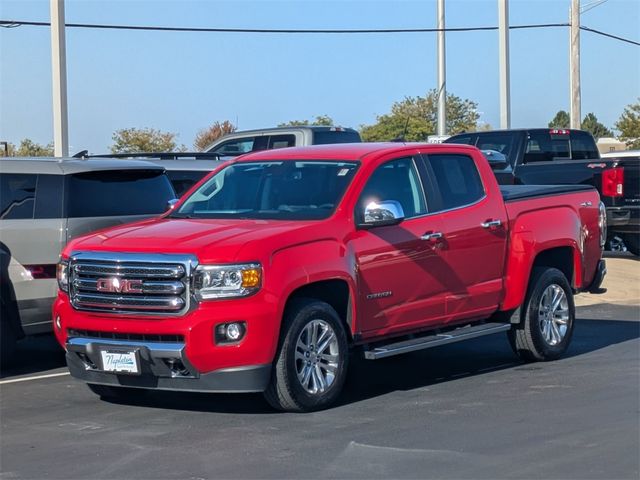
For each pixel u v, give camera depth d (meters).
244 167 9.09
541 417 7.66
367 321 8.23
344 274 7.91
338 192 8.30
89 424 7.66
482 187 9.46
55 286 9.50
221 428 7.43
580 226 10.46
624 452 6.64
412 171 8.91
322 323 7.82
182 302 7.29
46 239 9.49
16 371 9.96
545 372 9.58
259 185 8.74
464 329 9.31
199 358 7.23
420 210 8.81
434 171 9.08
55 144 21.50
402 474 6.20
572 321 10.33
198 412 7.98
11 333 9.52
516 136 19.12
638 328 12.43
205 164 13.16
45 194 9.63
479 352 10.83
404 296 8.54
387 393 8.69
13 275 9.41
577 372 9.53
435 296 8.84
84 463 6.58
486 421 7.55
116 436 7.26
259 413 7.89
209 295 7.26
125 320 7.47
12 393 8.86
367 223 8.12
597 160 17.55
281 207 8.40
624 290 15.98
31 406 8.33
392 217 8.10
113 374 7.61
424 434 7.16
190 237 7.61
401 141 9.55
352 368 9.98
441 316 8.95
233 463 6.50
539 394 8.53
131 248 7.54
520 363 10.12
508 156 19.06
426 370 9.84
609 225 17.47
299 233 7.73
